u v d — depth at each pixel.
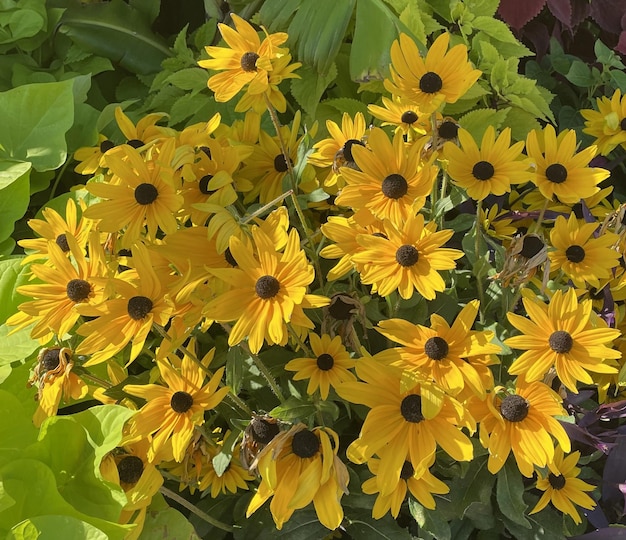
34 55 1.01
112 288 0.43
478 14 0.82
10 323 0.49
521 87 0.77
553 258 0.52
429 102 0.48
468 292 0.58
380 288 0.42
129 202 0.46
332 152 0.57
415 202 0.44
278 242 0.44
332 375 0.46
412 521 0.55
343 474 0.40
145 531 0.51
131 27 1.01
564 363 0.43
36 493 0.49
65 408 0.65
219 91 0.52
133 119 0.91
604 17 0.95
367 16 0.74
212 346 0.58
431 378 0.42
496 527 0.57
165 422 0.45
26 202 0.76
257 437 0.44
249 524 0.53
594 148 0.52
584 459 0.57
